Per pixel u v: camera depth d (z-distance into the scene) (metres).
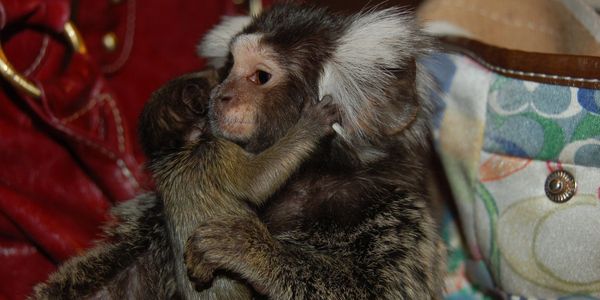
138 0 0.53
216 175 0.41
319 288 0.40
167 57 0.54
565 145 0.42
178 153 0.42
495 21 0.49
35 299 0.43
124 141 0.48
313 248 0.41
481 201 0.45
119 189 0.47
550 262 0.42
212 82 0.44
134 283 0.44
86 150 0.47
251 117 0.42
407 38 0.44
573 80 0.42
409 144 0.44
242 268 0.39
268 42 0.43
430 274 0.42
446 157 0.46
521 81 0.43
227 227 0.39
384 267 0.40
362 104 0.43
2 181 0.46
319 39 0.43
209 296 0.40
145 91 0.53
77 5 0.51
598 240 0.42
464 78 0.45
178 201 0.41
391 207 0.42
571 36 0.47
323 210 0.42
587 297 0.42
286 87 0.43
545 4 0.48
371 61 0.43
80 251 0.45
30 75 0.48
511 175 0.44
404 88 0.43
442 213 0.48
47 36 0.48
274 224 0.42
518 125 0.43
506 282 0.44
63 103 0.47
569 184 0.42
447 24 0.49
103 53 0.52
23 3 0.46
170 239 0.42
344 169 0.42
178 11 0.54
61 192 0.47
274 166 0.40
